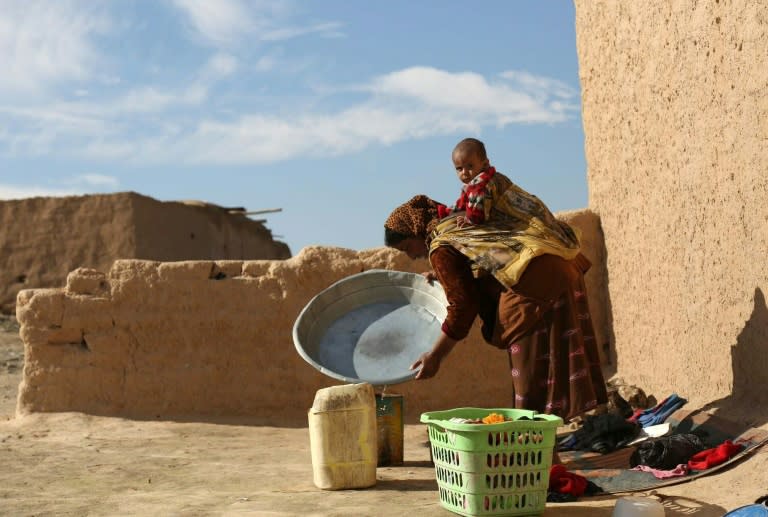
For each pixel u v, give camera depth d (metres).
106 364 9.32
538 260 5.14
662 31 7.47
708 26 6.55
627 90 8.40
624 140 8.54
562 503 4.95
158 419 9.08
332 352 6.28
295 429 8.71
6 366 15.58
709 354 6.77
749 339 6.06
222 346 9.38
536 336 5.21
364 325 6.44
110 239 25.33
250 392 9.30
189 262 9.48
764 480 4.71
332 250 9.39
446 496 4.79
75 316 9.34
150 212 26.27
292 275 9.34
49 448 7.67
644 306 8.19
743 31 5.99
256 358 9.34
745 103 6.02
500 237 5.16
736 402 6.20
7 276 25.52
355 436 5.53
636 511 4.18
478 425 4.49
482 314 5.47
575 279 5.38
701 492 4.83
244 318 9.37
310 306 6.38
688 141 7.02
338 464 5.50
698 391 6.98
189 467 6.63
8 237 25.72
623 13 8.42
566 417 5.15
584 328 5.68
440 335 5.74
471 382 9.23
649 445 5.63
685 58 7.01
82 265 25.34
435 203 5.84
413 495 5.29
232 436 8.37
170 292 9.43
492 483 4.54
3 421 9.26
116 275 9.48
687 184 7.07
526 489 4.58
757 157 5.88
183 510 4.97
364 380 5.77
